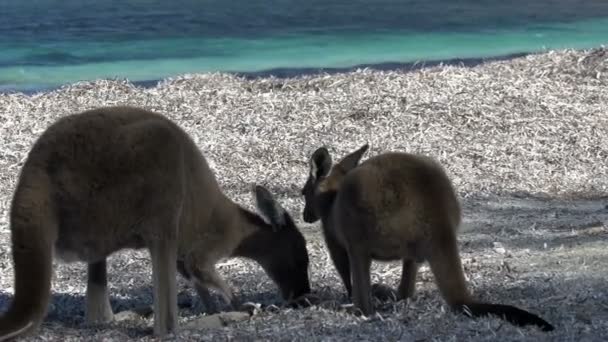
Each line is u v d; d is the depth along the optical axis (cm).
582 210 1523
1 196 1563
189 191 961
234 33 3612
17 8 4275
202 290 1042
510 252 1238
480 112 1975
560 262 1164
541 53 2550
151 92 2152
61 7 4319
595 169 1773
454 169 1742
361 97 2059
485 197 1620
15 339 871
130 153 891
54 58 3100
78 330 952
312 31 3659
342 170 1074
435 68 2341
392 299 1029
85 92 2139
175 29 3712
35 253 860
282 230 1079
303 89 2172
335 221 988
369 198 929
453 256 921
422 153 1803
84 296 1118
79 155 885
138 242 919
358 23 3866
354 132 1902
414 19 3972
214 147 1825
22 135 1881
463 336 856
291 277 1091
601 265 1136
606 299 978
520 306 965
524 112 1992
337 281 1155
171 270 909
